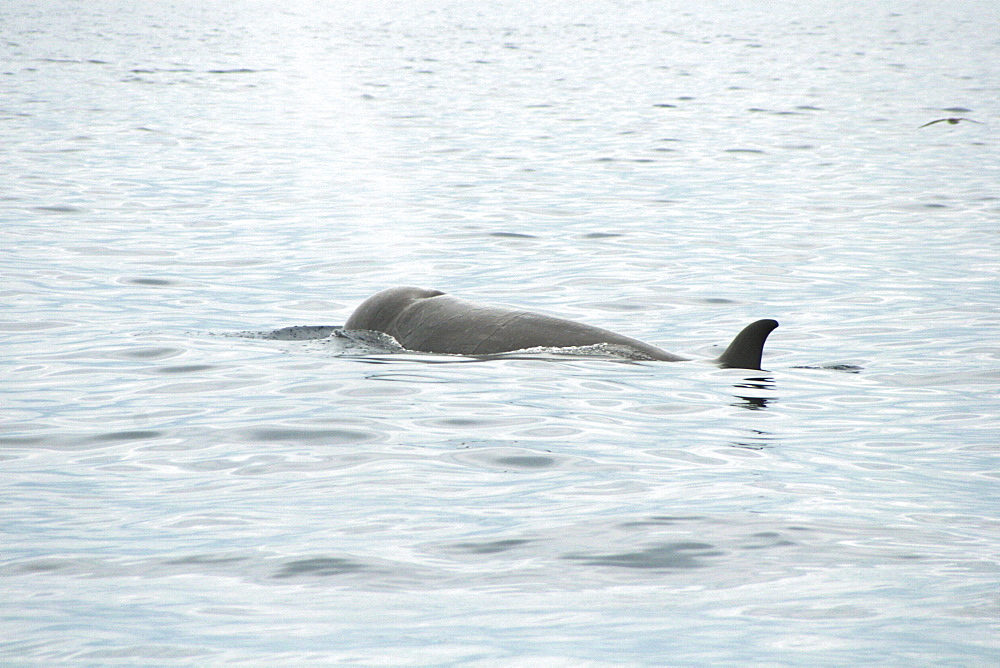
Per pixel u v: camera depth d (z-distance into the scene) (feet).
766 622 53.72
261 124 363.56
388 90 475.72
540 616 54.34
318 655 50.06
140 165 272.51
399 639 51.70
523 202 231.09
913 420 94.07
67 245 179.42
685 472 78.95
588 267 169.48
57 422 91.71
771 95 469.57
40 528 67.41
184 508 70.95
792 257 177.78
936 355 118.62
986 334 127.75
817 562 61.62
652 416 94.02
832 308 143.43
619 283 158.71
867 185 255.50
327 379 106.11
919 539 65.41
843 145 329.72
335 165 280.72
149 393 101.19
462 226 203.72
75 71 518.78
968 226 204.23
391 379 106.11
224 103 420.36
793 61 642.63
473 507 70.95
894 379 108.68
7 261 165.78
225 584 58.44
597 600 56.39
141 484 76.07
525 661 49.42
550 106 427.74
